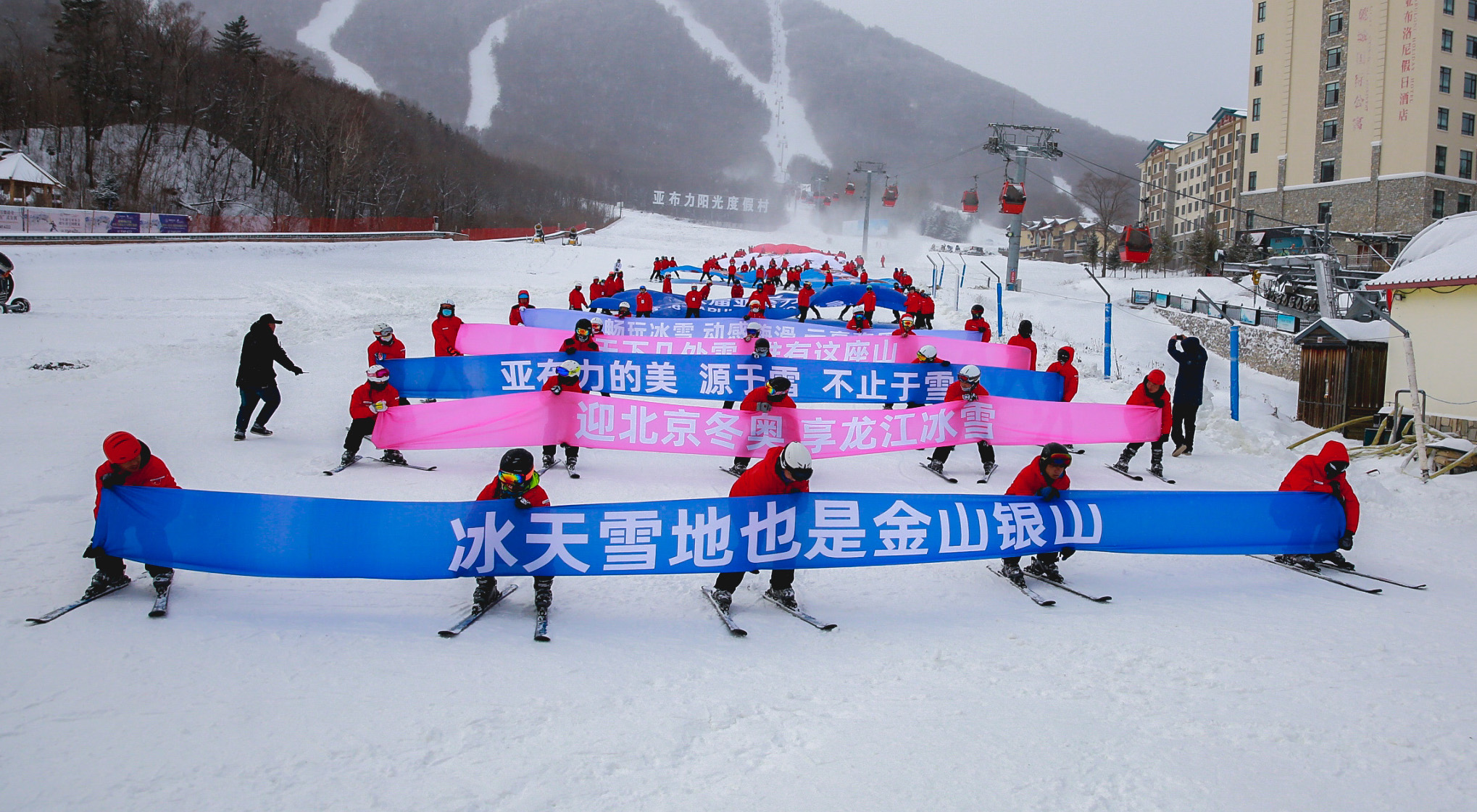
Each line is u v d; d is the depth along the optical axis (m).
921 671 5.27
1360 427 15.00
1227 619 6.32
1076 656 5.57
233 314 23.06
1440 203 49.47
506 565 6.00
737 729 4.48
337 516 6.01
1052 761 4.23
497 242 62.84
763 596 6.61
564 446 10.23
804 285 22.84
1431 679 5.34
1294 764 4.30
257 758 3.99
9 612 5.48
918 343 15.38
